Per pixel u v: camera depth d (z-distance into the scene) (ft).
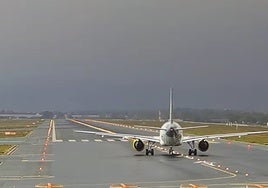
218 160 234.99
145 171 192.13
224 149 306.96
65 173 186.39
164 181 162.30
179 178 169.68
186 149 301.63
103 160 240.73
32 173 186.70
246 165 212.02
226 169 196.54
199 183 156.56
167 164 218.18
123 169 199.72
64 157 256.11
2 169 199.93
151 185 153.07
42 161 234.99
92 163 226.17
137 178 170.91
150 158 248.93
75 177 174.70
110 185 154.40
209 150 298.97
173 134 249.34
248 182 158.40
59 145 351.46
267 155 263.90
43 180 167.12
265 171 189.37
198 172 186.91
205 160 235.61
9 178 171.94
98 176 177.68
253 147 326.24
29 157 255.70
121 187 146.92
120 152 290.35
